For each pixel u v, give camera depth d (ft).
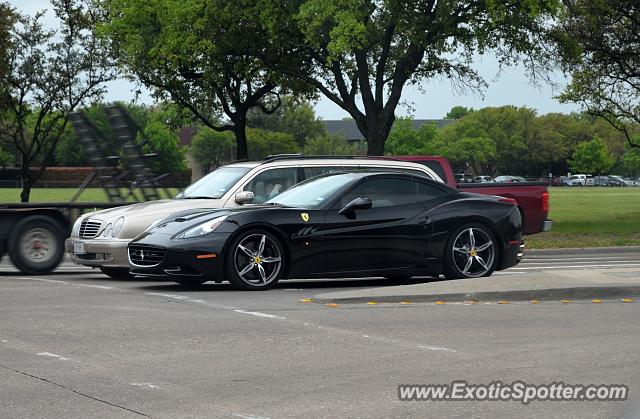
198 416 20.84
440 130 536.42
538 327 32.94
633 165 522.47
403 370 25.55
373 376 24.82
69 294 41.68
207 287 45.78
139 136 71.82
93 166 70.18
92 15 135.74
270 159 53.36
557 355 27.71
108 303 38.37
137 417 20.72
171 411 21.26
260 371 25.41
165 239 43.93
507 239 48.21
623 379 24.47
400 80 125.70
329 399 22.38
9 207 55.26
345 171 53.36
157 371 25.34
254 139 415.44
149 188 69.21
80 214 55.93
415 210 46.70
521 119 524.11
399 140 440.86
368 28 117.39
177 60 131.13
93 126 71.15
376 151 127.03
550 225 75.92
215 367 25.89
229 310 36.50
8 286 45.37
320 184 47.42
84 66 133.49
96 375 24.81
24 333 30.83
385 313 36.06
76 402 21.99
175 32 127.65
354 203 44.96
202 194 52.49
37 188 359.05
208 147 447.83
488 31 116.37
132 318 34.12
